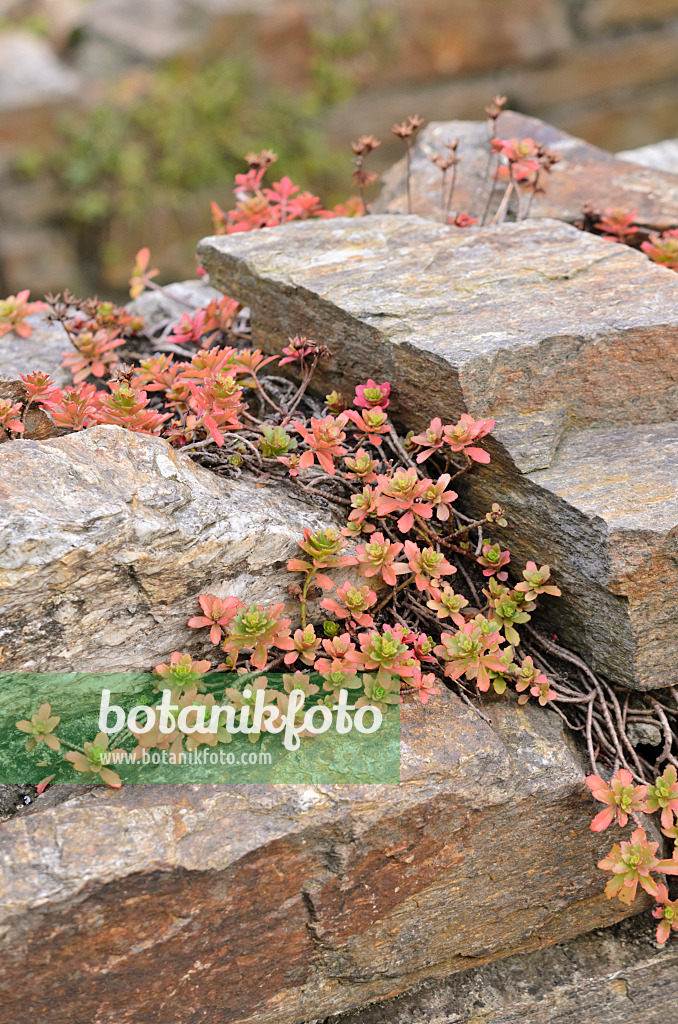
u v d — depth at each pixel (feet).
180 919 5.35
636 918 6.80
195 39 21.09
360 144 9.23
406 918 6.00
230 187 21.97
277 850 5.42
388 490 6.23
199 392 6.54
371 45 22.22
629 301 7.05
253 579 6.11
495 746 5.97
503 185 10.59
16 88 20.07
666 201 10.05
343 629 6.55
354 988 6.11
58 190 20.83
